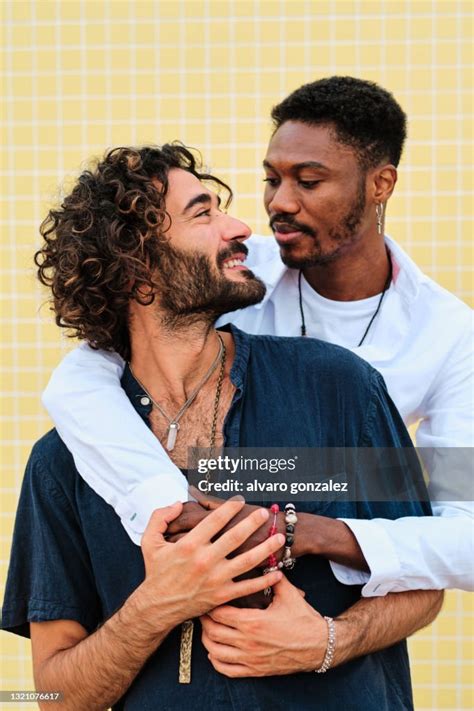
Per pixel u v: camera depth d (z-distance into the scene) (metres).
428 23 6.14
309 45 6.19
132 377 2.93
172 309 2.85
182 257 2.83
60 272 2.91
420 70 6.14
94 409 2.81
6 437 6.09
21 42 6.29
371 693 2.76
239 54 6.21
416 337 3.59
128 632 2.66
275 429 2.83
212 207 2.91
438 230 6.09
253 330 3.65
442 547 2.83
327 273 3.59
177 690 2.71
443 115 6.12
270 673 2.64
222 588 2.60
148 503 2.70
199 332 2.88
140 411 2.89
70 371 2.91
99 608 2.92
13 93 6.28
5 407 6.11
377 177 3.53
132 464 2.73
